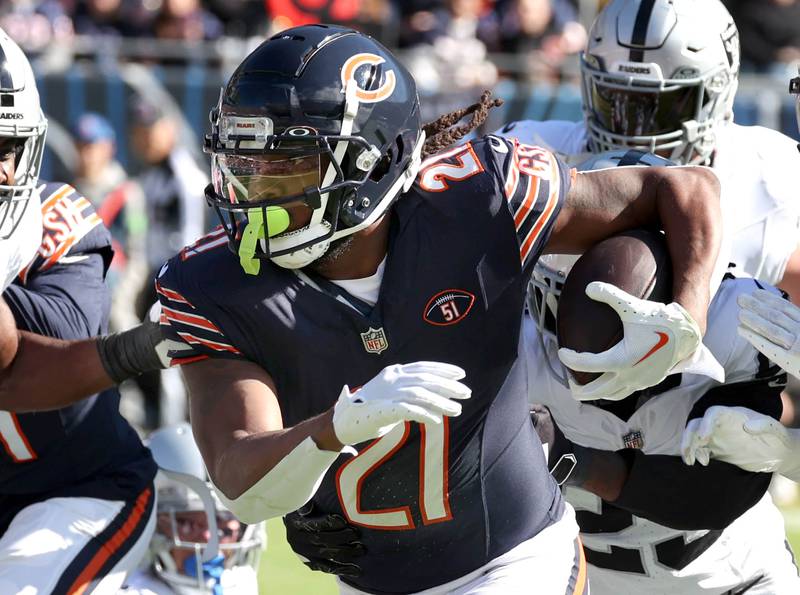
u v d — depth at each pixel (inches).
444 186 370.3
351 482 378.9
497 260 367.2
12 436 453.7
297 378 364.8
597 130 525.0
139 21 1175.0
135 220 972.6
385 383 311.3
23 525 458.9
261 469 326.0
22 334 438.9
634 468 448.1
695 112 512.1
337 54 357.7
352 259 362.3
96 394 460.8
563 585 386.6
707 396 453.7
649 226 384.8
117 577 466.0
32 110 423.2
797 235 514.3
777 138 528.7
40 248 457.1
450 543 385.4
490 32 1206.9
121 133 1036.5
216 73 1064.8
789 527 818.2
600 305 369.7
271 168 352.2
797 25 1179.9
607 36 513.7
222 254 360.2
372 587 399.9
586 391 375.9
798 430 435.8
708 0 520.4
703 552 476.4
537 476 392.2
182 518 505.4
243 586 510.0
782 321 391.5
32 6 1163.3
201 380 356.8
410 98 370.0
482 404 375.2
